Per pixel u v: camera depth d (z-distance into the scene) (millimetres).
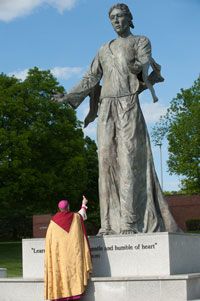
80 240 11094
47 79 36219
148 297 10461
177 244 11234
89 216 46406
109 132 12547
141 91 12805
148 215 12344
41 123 34594
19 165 33312
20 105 34094
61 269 10984
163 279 10383
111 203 12531
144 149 12492
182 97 42188
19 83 35625
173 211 50500
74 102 13102
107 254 11297
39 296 11367
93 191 44344
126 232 11992
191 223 48844
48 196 35312
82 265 10977
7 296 11562
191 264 11797
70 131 36156
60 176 35281
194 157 39875
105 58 12844
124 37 12906
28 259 11992
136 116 12438
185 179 40969
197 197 50156
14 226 54812
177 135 39906
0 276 14305
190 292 10383
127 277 10625
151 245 10977
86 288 10953
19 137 33219
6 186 33562
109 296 10758
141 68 12469
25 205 36375
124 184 12234
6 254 33969
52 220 11250
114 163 12531
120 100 12523
